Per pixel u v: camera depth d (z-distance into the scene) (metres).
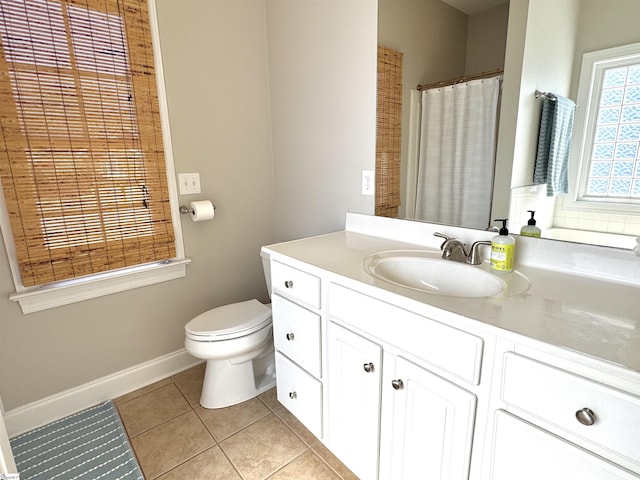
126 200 1.70
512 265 1.08
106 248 1.67
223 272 2.14
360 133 1.65
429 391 0.90
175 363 2.03
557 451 0.68
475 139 1.23
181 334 2.04
